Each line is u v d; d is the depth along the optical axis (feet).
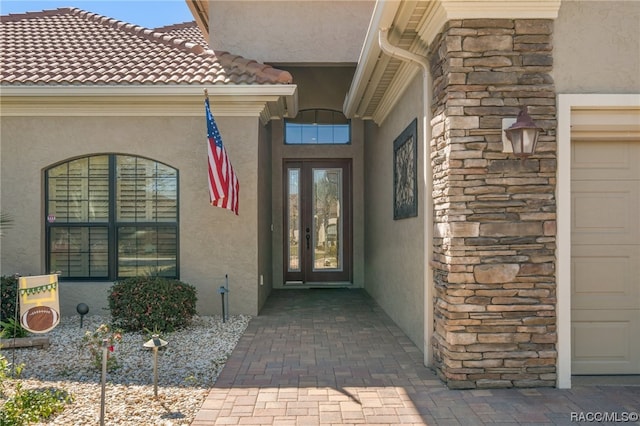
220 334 21.68
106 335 20.79
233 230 25.64
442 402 13.91
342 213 36.60
